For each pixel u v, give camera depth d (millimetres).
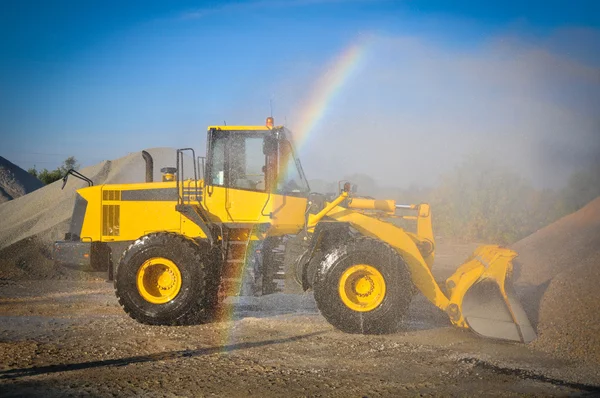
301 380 5387
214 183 8453
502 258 7203
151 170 9367
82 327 7711
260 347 6633
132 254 7973
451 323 7844
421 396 4941
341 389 5129
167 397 4902
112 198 8820
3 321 8078
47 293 10688
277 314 8664
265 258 8281
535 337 6789
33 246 13508
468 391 5074
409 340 6984
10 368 5719
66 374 5535
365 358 6156
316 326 7766
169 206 8695
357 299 7426
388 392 5047
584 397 4922
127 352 6387
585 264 8344
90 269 8797
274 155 8414
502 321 7105
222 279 8305
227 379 5406
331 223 7832
